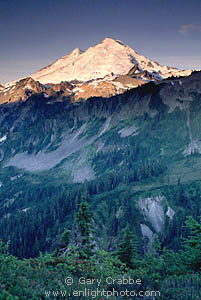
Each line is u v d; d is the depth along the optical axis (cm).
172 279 1413
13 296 920
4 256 1323
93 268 1566
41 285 1085
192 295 1136
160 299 1127
